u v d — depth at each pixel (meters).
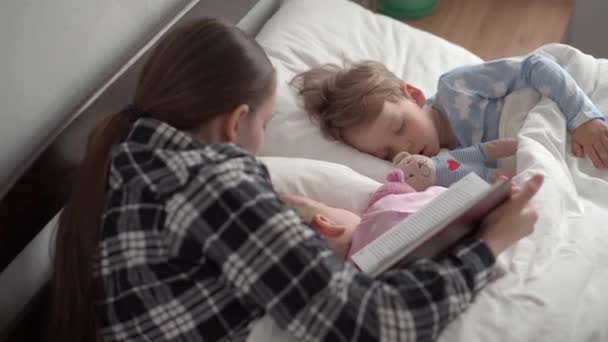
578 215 1.19
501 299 1.00
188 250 0.90
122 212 0.93
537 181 0.99
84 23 1.17
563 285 1.02
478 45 1.97
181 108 0.94
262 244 0.88
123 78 1.23
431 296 0.91
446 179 1.36
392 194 1.19
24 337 1.15
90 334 1.01
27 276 1.17
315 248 0.89
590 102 1.41
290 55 1.63
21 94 1.05
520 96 1.45
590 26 2.30
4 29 0.99
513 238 0.99
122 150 0.94
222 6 1.52
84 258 0.98
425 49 1.74
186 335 0.94
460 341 0.95
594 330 0.99
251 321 0.96
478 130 1.47
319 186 1.25
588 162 1.36
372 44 1.73
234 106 0.96
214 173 0.90
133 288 0.94
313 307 0.87
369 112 1.41
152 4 1.36
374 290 0.89
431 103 1.55
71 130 1.12
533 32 1.99
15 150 1.07
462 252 0.96
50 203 1.11
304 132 1.45
